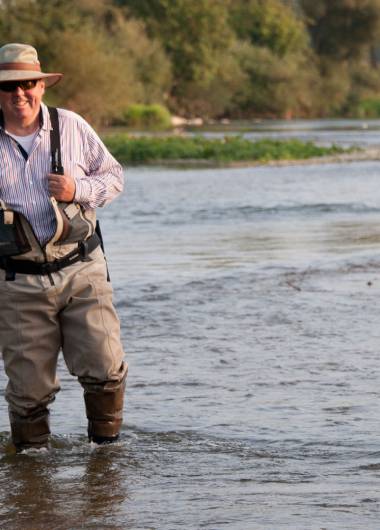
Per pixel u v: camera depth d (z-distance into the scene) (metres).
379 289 16.61
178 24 142.75
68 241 8.76
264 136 92.50
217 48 146.50
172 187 43.19
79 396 10.96
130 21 135.12
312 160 61.19
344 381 11.20
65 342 9.05
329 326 13.90
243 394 10.80
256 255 21.36
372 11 182.25
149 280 17.94
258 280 17.69
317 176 48.94
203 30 143.50
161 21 144.00
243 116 156.88
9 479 8.51
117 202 36.16
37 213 8.66
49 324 8.95
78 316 8.91
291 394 10.77
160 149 65.75
